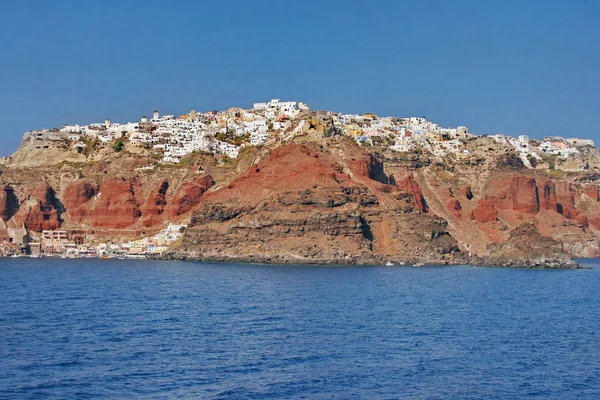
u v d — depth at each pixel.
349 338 152.25
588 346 150.88
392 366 129.38
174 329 160.12
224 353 136.50
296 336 153.12
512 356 139.62
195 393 111.81
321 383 118.00
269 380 118.94
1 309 190.38
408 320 177.12
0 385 114.81
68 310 188.88
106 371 122.94
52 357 132.25
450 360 135.00
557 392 116.94
